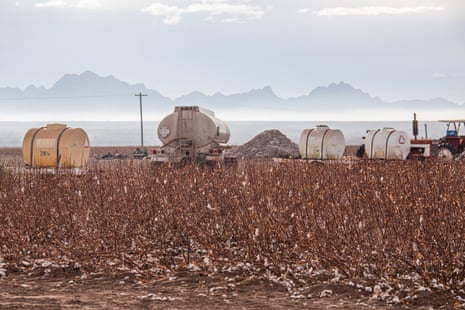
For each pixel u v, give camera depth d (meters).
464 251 12.01
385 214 13.04
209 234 14.47
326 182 15.74
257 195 14.91
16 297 11.46
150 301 11.21
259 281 12.38
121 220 15.23
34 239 15.43
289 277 12.56
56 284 12.52
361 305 10.88
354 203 13.71
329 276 12.45
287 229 13.70
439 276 11.76
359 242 12.56
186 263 13.56
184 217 15.15
